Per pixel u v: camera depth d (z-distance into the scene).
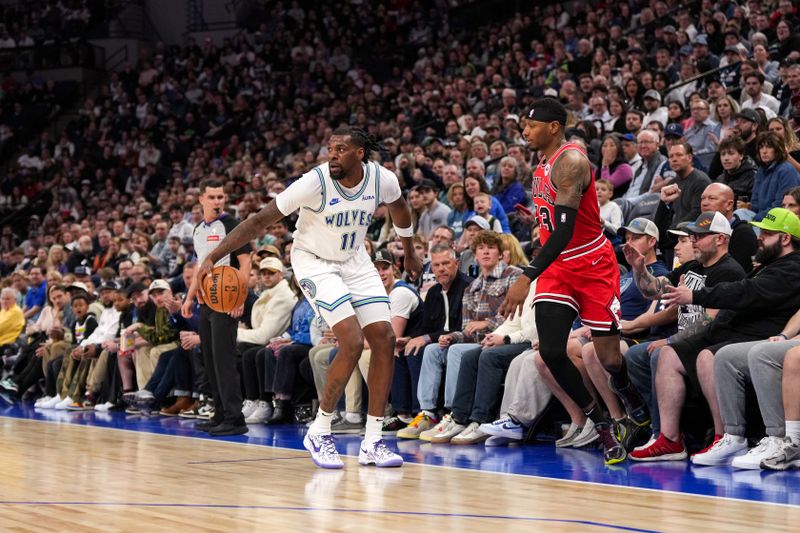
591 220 4.04
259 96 17.00
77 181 17.08
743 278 4.62
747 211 5.63
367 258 4.33
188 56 18.88
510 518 2.94
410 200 7.94
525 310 5.34
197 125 17.19
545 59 12.86
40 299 10.75
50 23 20.44
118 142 17.81
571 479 3.85
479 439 5.30
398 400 5.98
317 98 16.08
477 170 7.41
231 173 14.11
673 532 2.73
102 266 11.37
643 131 7.13
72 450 4.94
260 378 6.79
